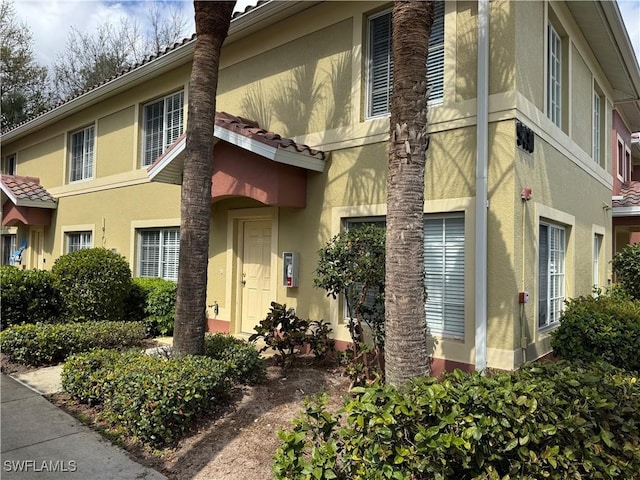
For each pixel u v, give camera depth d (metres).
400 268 3.77
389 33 6.94
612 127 11.92
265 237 8.48
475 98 5.77
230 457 3.92
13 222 15.23
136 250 11.19
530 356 5.73
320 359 6.60
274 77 8.38
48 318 8.50
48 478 3.55
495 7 5.69
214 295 9.13
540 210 6.23
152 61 9.85
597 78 9.95
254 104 8.71
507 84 5.52
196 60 5.50
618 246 15.33
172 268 10.30
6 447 4.09
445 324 6.02
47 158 14.79
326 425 3.20
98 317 8.62
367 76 7.09
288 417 4.66
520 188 5.56
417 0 3.91
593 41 8.93
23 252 15.95
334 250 5.64
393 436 2.90
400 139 3.87
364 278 5.52
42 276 8.56
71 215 13.44
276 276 7.95
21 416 4.79
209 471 3.73
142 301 9.39
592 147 9.70
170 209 10.19
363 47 7.06
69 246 13.79
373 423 2.89
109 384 4.70
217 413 4.73
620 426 3.14
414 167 3.84
